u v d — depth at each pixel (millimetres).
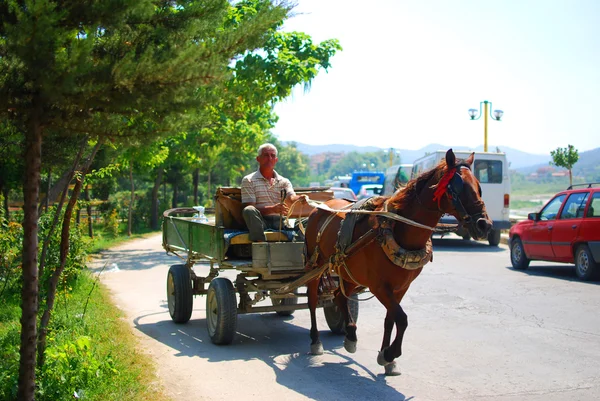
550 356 6918
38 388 5078
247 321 9273
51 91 3777
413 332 8172
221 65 4230
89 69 3877
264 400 5551
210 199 45062
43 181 17484
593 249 12133
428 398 5570
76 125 4336
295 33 17656
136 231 29594
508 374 6270
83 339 5711
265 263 7262
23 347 4520
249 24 4504
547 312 9305
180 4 4895
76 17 4094
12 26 3627
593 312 9266
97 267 15359
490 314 9227
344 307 7031
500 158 20172
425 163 22891
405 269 5816
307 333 8375
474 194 5406
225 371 6473
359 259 6172
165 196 43750
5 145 5977
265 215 7812
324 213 7184
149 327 8680
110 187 29312
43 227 9664
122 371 6152
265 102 17781
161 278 13578
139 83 4059
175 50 4258
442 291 11312
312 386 5953
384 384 6000
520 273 13859
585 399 5504
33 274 4492
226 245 7457
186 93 4301
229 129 24062
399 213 5871
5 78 4000
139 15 4242
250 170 68125
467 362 6727
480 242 21969
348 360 6918
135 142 4547
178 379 6164
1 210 10906
